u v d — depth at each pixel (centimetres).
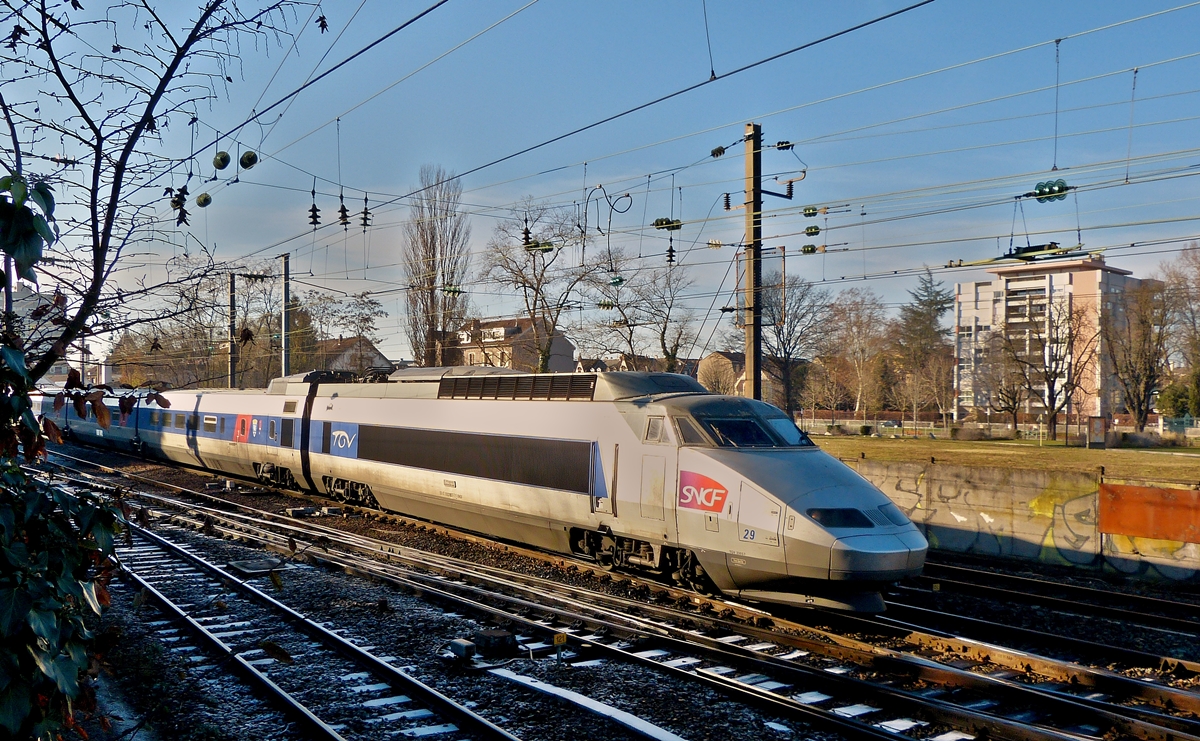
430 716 812
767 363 5853
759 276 1817
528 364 5678
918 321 7712
